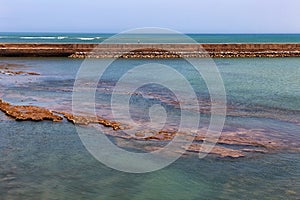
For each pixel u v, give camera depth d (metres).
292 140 13.05
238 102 19.86
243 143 12.66
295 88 24.80
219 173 10.28
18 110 16.75
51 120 15.45
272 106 18.84
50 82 26.86
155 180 9.84
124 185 9.55
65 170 10.45
